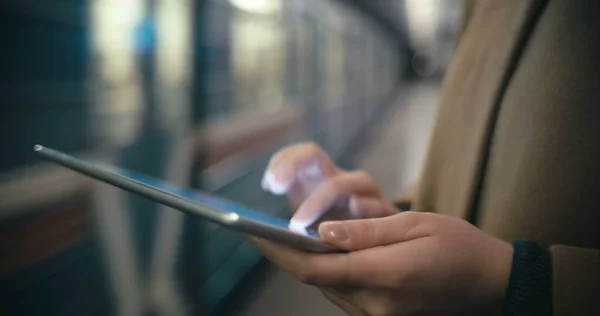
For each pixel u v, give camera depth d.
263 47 2.90
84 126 1.40
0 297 1.15
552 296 0.39
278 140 3.28
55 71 1.29
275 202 3.17
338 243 0.40
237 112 2.49
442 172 0.70
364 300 0.41
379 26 8.77
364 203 0.69
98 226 1.49
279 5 3.17
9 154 1.16
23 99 1.18
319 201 0.68
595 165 0.46
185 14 1.91
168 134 1.80
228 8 2.34
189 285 2.05
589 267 0.40
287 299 2.64
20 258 1.21
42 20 1.23
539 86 0.49
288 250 0.39
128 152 1.59
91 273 1.47
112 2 1.50
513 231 0.49
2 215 1.14
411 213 0.43
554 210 0.47
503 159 0.54
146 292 1.74
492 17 0.64
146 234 1.74
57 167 1.31
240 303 2.55
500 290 0.40
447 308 0.41
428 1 8.98
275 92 3.17
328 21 4.78
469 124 0.64
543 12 0.52
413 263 0.39
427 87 18.16
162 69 1.76
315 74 4.27
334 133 5.21
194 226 2.10
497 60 0.58
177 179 1.87
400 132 8.25
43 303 1.28
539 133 0.48
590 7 0.48
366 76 7.64
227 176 2.37
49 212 1.29
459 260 0.40
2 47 1.12
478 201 0.59
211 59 2.15
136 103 1.62
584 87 0.47
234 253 2.58
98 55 1.45
